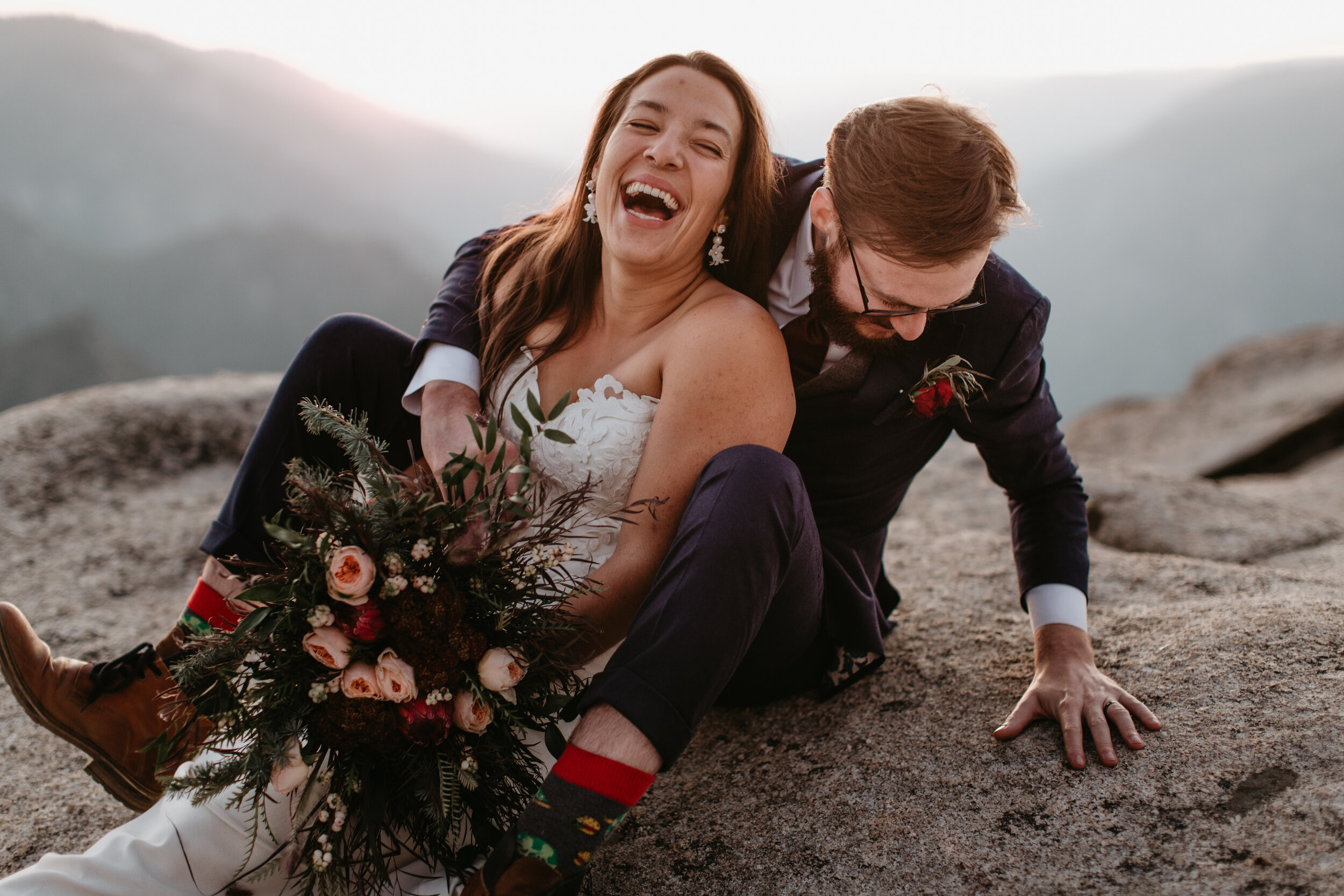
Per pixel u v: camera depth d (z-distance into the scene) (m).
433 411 1.72
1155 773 1.37
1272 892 1.10
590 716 1.19
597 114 1.70
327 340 1.81
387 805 1.27
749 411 1.49
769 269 1.65
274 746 1.17
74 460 3.51
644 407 1.60
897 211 1.38
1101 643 1.84
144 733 1.57
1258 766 1.32
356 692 1.15
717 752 1.76
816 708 1.82
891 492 1.86
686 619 1.19
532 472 1.23
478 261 1.93
